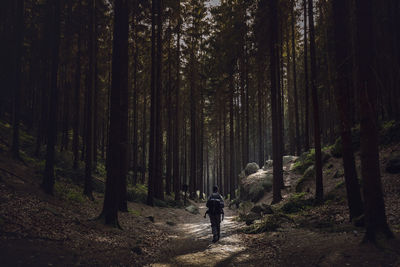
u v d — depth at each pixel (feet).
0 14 56.03
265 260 19.02
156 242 27.84
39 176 40.88
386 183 32.53
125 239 26.12
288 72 93.71
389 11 44.24
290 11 65.82
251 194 64.18
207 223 45.21
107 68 76.74
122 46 33.68
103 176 62.64
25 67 71.56
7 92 63.26
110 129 32.58
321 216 30.35
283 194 51.75
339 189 37.63
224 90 97.45
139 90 89.15
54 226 23.12
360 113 19.57
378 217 17.95
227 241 26.96
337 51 27.09
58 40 37.83
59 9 38.24
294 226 28.76
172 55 83.76
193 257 21.31
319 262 16.51
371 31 19.85
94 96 72.69
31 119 72.79
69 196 37.60
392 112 48.49
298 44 91.50
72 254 18.33
